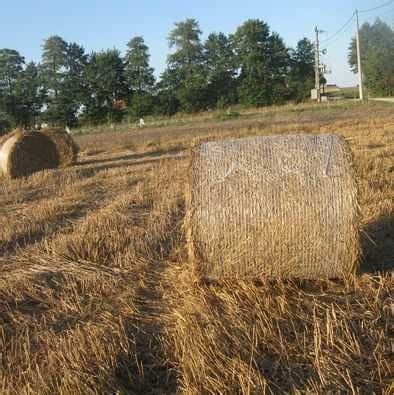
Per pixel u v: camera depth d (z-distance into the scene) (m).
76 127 70.69
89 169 15.05
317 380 3.63
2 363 4.14
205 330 4.23
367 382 3.57
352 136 17.56
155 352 4.21
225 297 5.00
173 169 13.26
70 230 8.00
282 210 5.00
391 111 31.62
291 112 41.19
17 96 71.50
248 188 5.06
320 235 5.01
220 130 26.31
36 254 6.89
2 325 4.86
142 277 5.76
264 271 5.20
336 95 66.44
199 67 70.75
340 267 5.12
